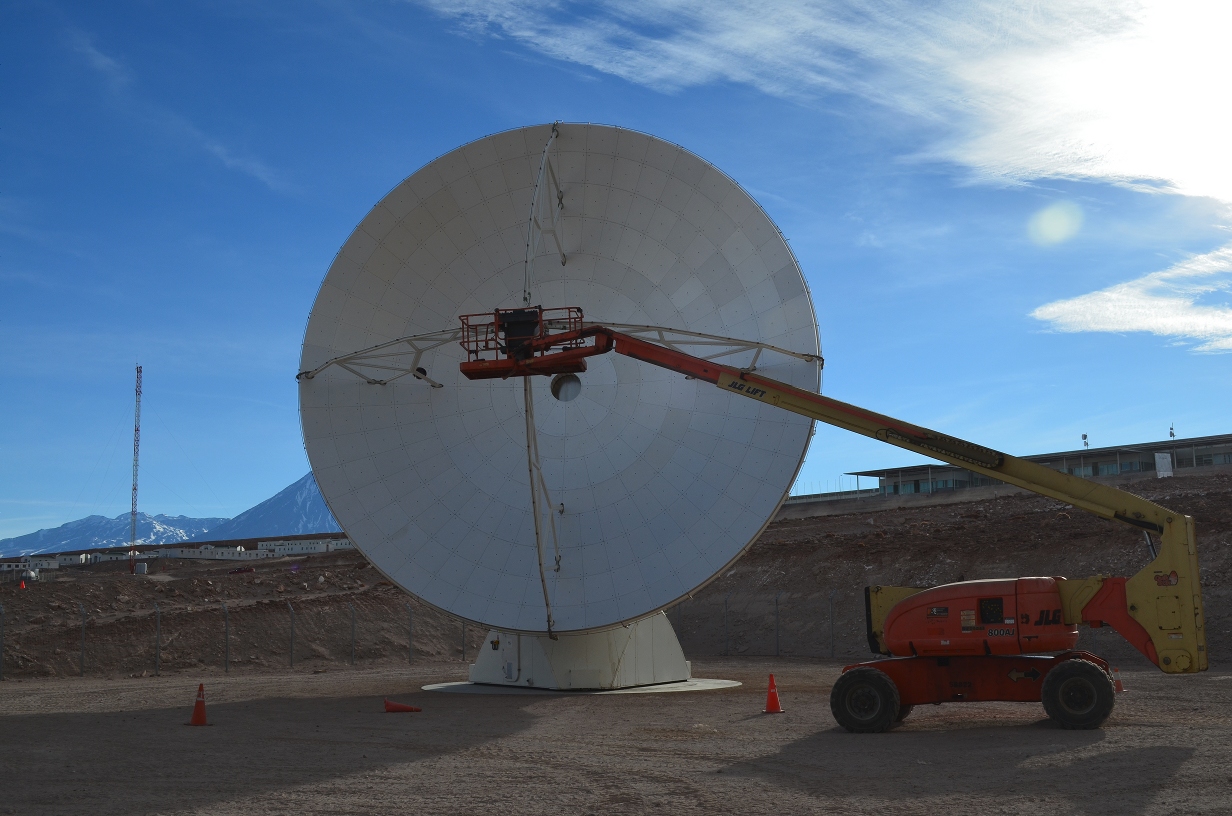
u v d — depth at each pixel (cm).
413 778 1705
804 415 2598
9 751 2103
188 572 11750
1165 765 1647
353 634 5500
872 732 2223
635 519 3086
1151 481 8206
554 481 3191
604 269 3262
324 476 3173
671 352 2709
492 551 3128
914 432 2478
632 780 1652
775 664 5047
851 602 6009
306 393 3225
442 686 3609
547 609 2948
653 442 3167
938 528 6862
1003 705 2709
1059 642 2217
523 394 3234
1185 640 2123
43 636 5225
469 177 3262
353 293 3288
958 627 2291
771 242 3103
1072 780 1552
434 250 3303
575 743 2131
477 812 1408
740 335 3102
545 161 2892
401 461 3238
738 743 2100
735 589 6738
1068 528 6075
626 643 3453
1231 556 5000
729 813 1380
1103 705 2109
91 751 2094
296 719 2694
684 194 3189
